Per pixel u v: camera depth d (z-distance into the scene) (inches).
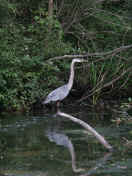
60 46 666.8
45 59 658.8
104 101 682.8
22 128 474.9
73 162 343.9
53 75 658.2
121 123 506.9
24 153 370.0
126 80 679.1
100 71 660.7
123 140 414.0
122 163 341.4
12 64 612.1
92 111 605.6
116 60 695.1
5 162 343.9
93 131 381.4
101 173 316.8
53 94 545.3
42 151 376.8
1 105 599.2
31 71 643.5
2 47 623.5
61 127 480.7
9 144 399.9
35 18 663.1
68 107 642.2
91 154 366.6
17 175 311.7
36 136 433.4
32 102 612.4
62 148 385.7
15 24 692.7
